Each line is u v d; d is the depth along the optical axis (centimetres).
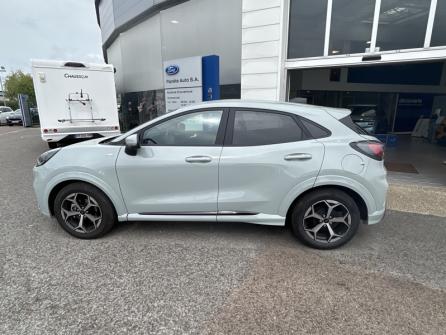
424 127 1252
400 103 1352
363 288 255
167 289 254
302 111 315
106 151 324
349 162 300
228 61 873
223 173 312
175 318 221
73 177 326
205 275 274
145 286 258
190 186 319
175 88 749
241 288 256
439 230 369
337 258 304
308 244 322
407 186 550
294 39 650
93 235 340
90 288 255
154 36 1153
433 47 532
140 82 1309
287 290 253
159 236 349
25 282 262
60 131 811
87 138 853
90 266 288
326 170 300
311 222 321
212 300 241
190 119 322
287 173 304
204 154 311
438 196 493
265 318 221
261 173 308
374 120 1190
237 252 315
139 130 325
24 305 234
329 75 1214
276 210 317
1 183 581
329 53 623
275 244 333
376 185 303
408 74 1317
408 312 227
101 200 330
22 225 380
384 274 276
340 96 1259
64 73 795
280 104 324
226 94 894
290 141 308
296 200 317
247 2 662
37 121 2522
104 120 865
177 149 316
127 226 376
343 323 216
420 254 312
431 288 256
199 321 218
